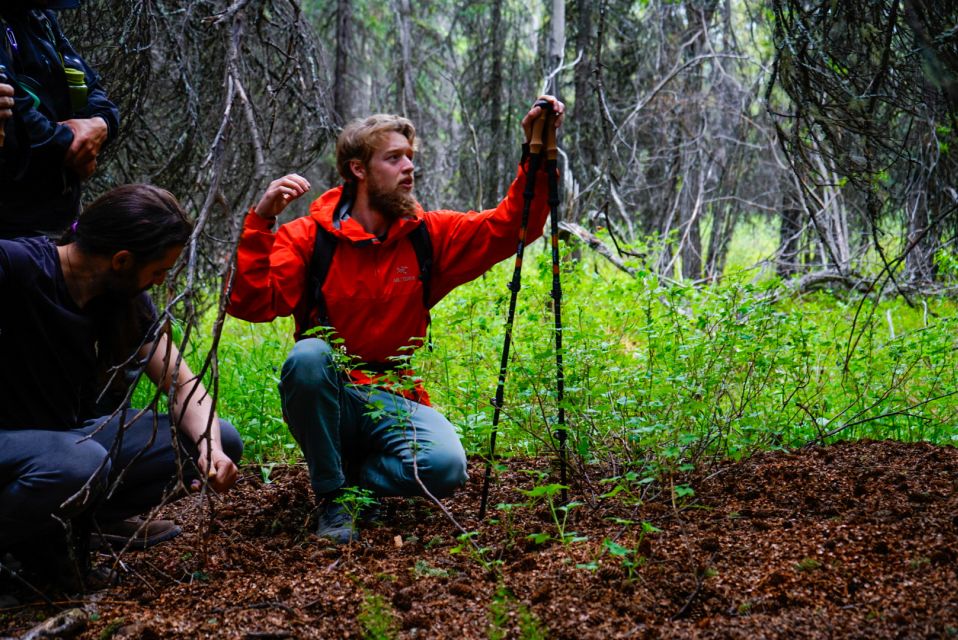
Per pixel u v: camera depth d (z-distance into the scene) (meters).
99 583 2.68
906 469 3.31
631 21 10.37
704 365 3.54
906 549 2.44
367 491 2.94
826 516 2.88
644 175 10.58
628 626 2.19
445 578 2.54
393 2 10.78
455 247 3.16
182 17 4.75
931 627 2.04
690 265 10.08
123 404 2.31
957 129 3.19
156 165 4.75
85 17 4.62
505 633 2.19
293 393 2.96
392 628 2.23
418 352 3.22
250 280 2.89
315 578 2.60
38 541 2.62
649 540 2.66
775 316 3.70
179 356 2.27
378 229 3.11
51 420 2.59
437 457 2.99
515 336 4.17
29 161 2.68
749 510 2.96
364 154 3.05
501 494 3.44
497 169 10.58
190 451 2.79
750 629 2.11
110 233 2.41
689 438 2.83
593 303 4.78
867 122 3.21
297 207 9.26
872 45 3.22
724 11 10.30
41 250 2.45
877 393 4.13
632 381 3.68
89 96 3.06
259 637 2.25
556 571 2.49
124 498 2.80
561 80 10.05
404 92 10.70
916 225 5.84
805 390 4.32
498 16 10.84
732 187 10.63
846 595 2.24
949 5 2.96
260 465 4.02
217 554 2.90
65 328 2.47
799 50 3.17
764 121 9.75
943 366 4.25
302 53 4.53
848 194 8.46
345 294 3.06
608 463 3.51
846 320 6.80
